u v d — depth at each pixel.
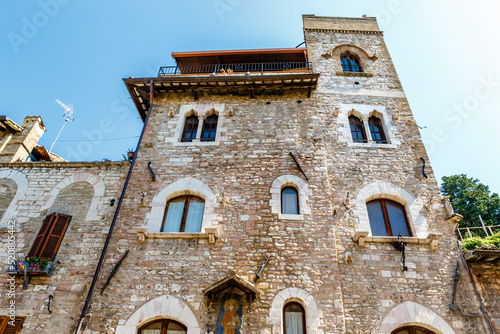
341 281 9.58
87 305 9.34
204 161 12.27
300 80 13.97
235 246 10.20
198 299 9.30
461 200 28.44
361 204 11.17
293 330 8.93
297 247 10.11
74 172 12.67
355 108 13.92
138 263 10.00
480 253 9.66
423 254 10.09
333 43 16.94
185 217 11.20
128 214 11.06
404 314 9.04
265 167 11.99
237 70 17.34
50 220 11.12
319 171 11.84
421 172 12.03
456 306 9.16
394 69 15.73
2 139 14.73
